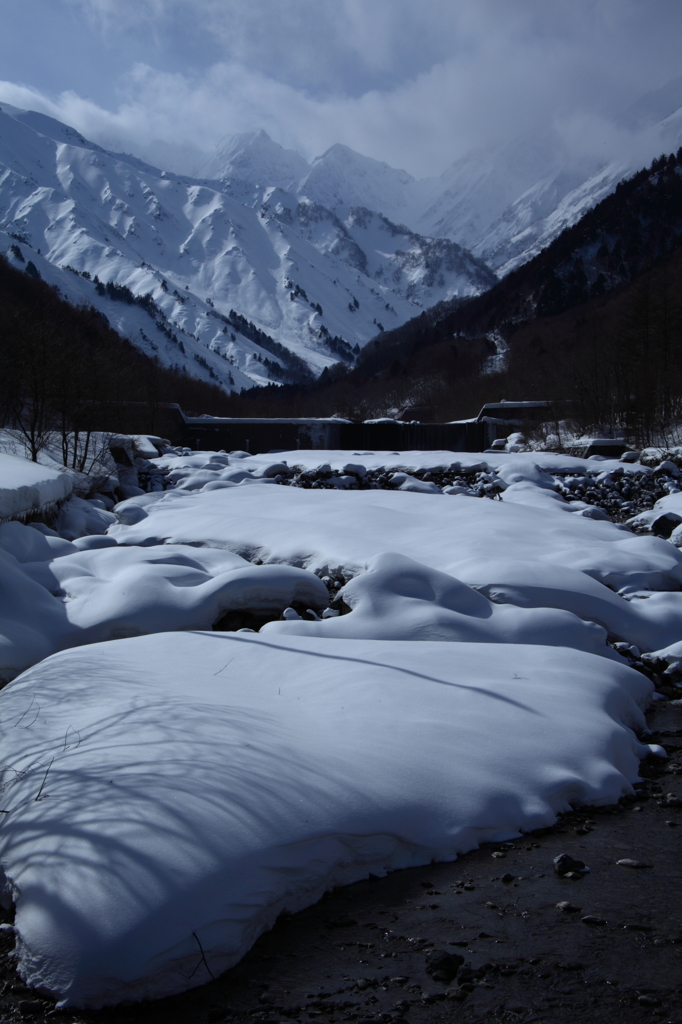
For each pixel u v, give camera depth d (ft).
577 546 31.81
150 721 13.74
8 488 31.27
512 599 25.71
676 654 23.26
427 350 357.61
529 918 10.81
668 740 17.88
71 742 13.16
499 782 13.52
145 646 20.45
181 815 10.56
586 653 20.56
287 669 18.47
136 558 29.55
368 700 15.85
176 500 48.85
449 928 10.58
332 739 13.85
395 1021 8.80
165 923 9.26
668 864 12.27
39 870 9.82
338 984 9.44
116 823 10.34
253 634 21.50
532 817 13.20
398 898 11.28
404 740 14.02
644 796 14.76
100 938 9.05
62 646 22.70
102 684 16.58
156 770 11.64
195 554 30.60
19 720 14.56
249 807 11.05
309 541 32.30
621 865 12.20
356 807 11.89
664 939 10.35
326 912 10.92
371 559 26.09
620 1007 9.07
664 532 42.78
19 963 9.33
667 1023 8.77
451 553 30.32
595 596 25.63
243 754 12.39
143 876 9.62
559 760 14.48
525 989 9.39
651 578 28.91
